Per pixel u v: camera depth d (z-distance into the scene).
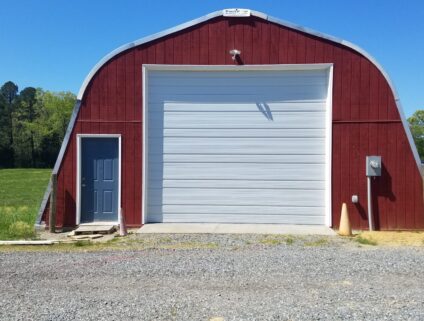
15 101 85.38
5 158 71.00
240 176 11.70
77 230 10.76
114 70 11.70
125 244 9.48
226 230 10.92
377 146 11.31
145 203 11.66
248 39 11.55
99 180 11.77
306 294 5.81
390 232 10.96
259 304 5.43
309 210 11.58
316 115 11.60
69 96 74.81
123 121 11.66
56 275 6.83
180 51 11.63
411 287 6.12
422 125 55.78
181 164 11.78
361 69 11.37
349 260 7.60
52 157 73.50
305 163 11.61
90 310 5.27
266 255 8.06
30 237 10.41
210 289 6.06
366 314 5.08
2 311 5.26
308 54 11.45
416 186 11.27
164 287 6.16
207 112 11.78
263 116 11.70
